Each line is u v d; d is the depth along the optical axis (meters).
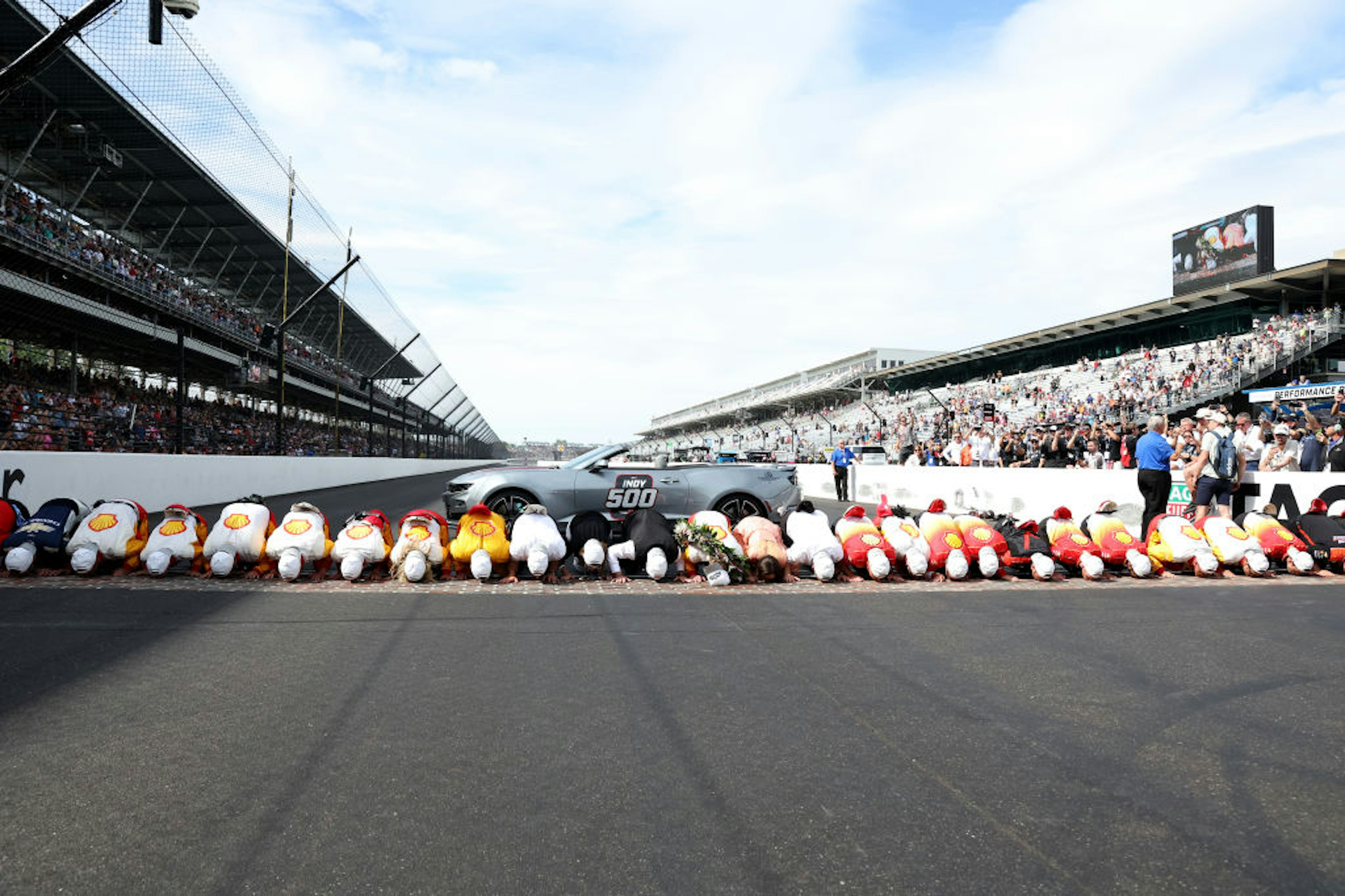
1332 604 5.70
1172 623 4.96
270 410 33.62
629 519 6.80
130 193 20.92
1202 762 2.70
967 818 2.27
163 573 6.05
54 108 15.89
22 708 3.10
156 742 2.76
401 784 2.44
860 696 3.39
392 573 6.25
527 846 2.07
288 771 2.53
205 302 24.11
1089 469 11.13
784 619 5.00
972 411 42.75
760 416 88.56
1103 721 3.10
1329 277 31.97
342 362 32.91
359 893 1.83
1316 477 8.55
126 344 20.14
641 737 2.88
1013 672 3.79
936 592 6.13
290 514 6.32
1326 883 1.94
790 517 6.82
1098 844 2.12
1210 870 2.00
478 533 6.30
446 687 3.45
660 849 2.06
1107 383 38.31
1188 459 10.45
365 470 27.72
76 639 4.18
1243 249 36.56
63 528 6.13
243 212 22.30
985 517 7.38
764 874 1.94
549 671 3.72
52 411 15.35
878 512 7.24
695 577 6.60
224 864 1.95
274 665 3.76
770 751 2.76
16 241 14.59
